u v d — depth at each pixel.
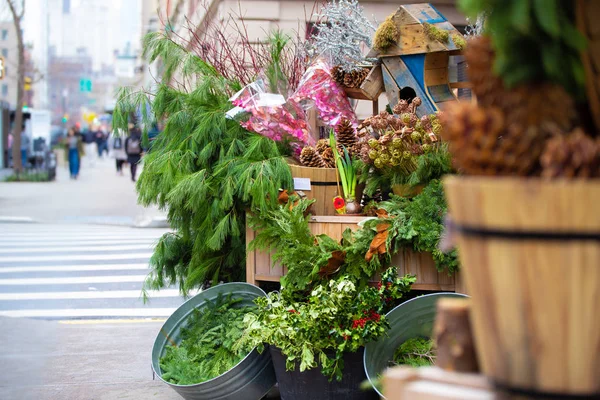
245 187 4.09
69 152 31.33
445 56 4.42
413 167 3.87
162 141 4.70
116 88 4.80
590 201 1.04
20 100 29.94
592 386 1.10
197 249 4.57
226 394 3.79
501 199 1.08
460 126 1.20
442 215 3.55
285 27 10.15
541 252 1.07
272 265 4.03
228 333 4.02
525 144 1.17
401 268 3.74
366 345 3.44
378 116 4.05
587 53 1.21
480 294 1.14
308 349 3.46
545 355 1.10
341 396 3.51
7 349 5.75
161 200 4.57
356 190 4.32
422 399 1.34
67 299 8.23
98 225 16.09
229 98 4.70
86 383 4.83
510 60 1.19
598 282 1.07
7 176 29.39
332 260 3.81
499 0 1.17
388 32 4.36
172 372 3.96
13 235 13.96
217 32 5.46
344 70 4.61
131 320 7.23
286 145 4.65
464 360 1.40
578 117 1.25
